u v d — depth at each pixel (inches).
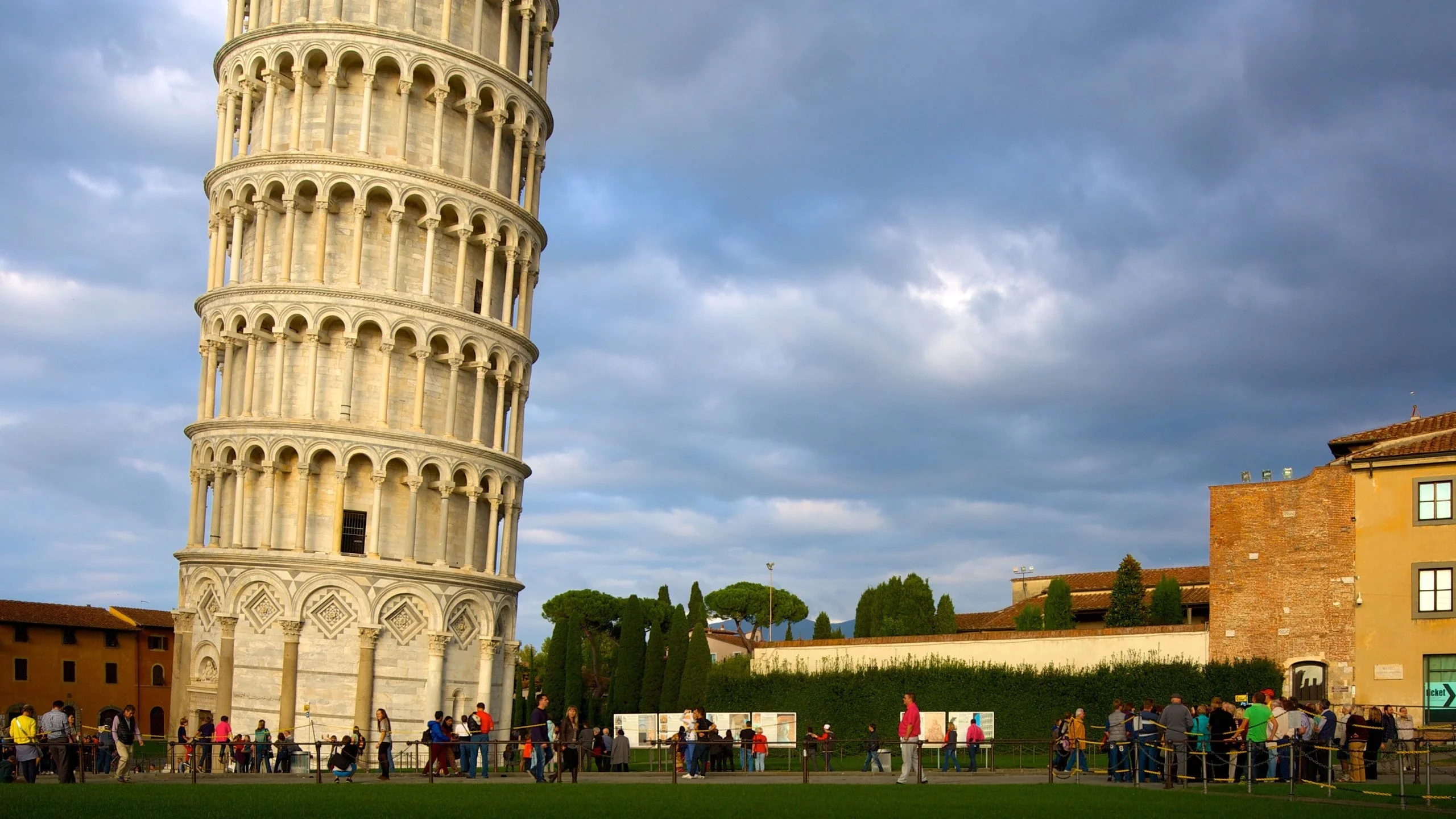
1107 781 1695.4
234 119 3080.7
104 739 2172.7
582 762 2335.1
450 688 2859.3
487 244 3043.8
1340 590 2455.7
